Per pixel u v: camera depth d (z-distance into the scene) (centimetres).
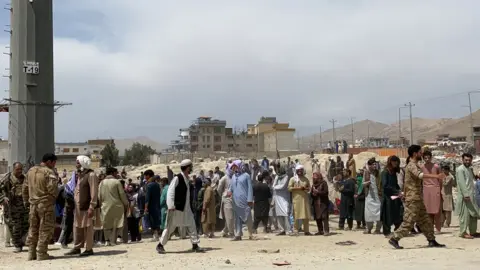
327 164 3666
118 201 1238
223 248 1141
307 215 1405
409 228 1002
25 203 1045
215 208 1476
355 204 1524
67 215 1227
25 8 1788
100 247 1205
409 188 1005
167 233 1049
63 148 10688
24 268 856
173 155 7438
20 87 1773
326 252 1021
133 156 9969
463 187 1188
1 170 5259
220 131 10369
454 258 828
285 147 9294
